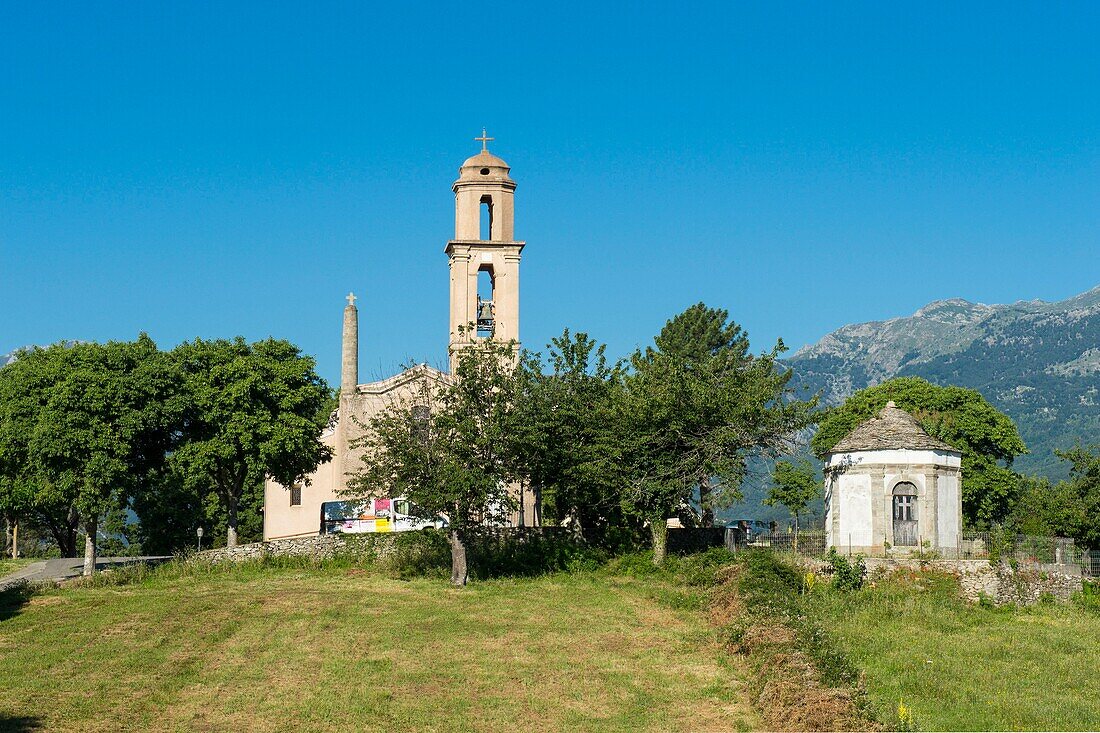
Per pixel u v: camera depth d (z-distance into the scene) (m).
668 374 60.00
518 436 54.09
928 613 49.38
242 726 30.25
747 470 58.00
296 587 54.41
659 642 41.16
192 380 60.53
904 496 58.84
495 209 70.44
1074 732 32.22
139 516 90.94
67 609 48.00
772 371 62.22
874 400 86.31
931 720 32.91
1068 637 45.81
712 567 55.00
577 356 60.00
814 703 31.23
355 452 71.94
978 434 82.44
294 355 62.88
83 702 32.06
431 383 66.44
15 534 94.56
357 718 31.05
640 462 58.56
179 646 39.88
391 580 56.75
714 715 31.83
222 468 62.59
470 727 30.47
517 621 45.09
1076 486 63.69
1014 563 53.81
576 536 60.59
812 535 60.84
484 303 69.94
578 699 33.34
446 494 52.34
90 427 57.41
